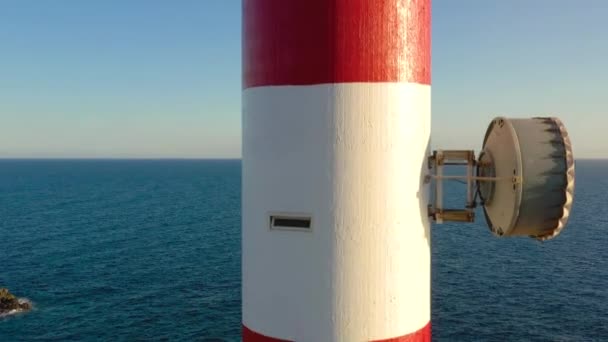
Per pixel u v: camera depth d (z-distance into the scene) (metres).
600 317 39.44
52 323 40.31
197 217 96.06
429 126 5.54
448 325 37.84
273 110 5.21
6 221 92.19
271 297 5.34
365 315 5.05
